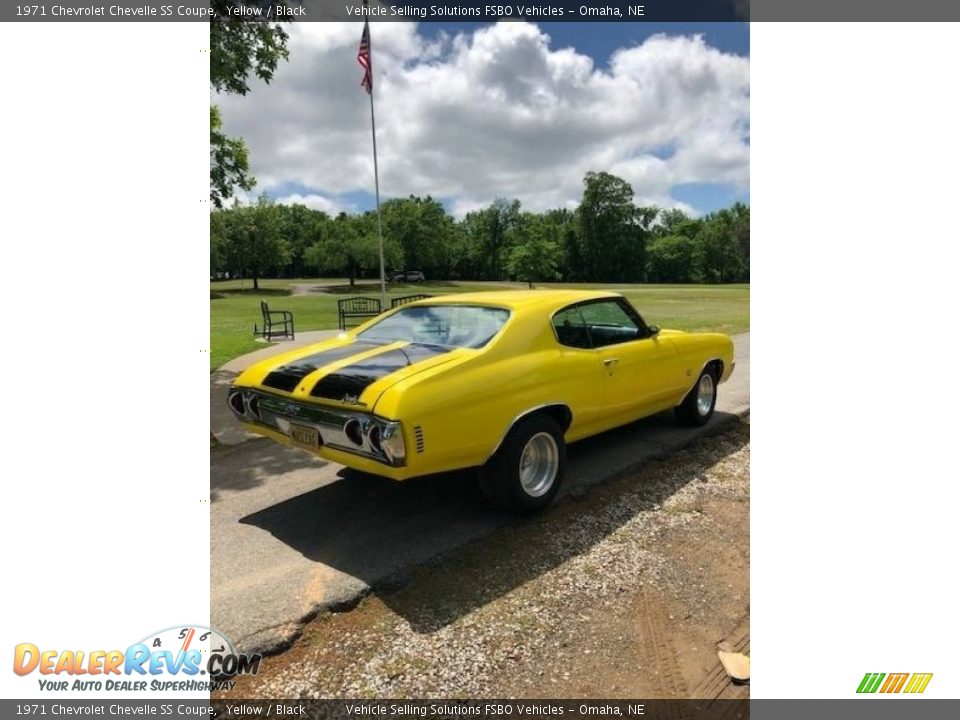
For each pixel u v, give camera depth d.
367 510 3.88
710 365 5.77
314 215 87.44
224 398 7.12
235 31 8.64
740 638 2.61
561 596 2.92
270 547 3.37
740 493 4.18
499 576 3.09
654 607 2.83
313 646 2.57
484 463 3.54
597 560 3.25
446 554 3.29
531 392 3.64
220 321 20.58
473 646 2.56
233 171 10.54
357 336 4.31
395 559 3.23
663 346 4.96
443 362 3.36
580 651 2.53
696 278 86.31
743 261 85.50
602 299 4.56
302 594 2.89
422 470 3.10
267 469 4.68
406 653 2.52
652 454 4.89
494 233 91.00
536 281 78.88
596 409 4.21
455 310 4.09
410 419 2.99
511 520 3.72
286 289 57.19
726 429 5.75
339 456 3.30
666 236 94.69
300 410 3.44
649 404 4.86
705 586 3.01
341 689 2.32
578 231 86.69
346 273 78.69
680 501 4.03
